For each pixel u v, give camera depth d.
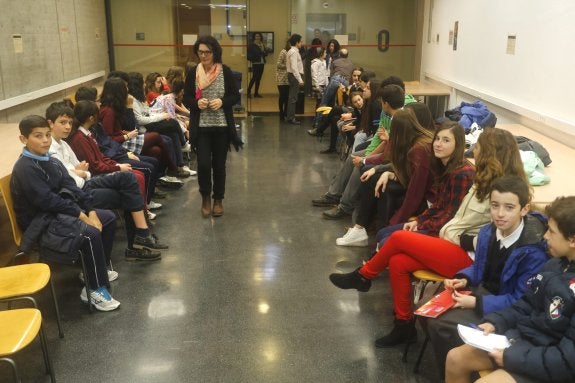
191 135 4.55
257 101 10.58
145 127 5.50
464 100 6.79
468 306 2.16
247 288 3.41
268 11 10.18
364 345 2.79
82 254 3.00
